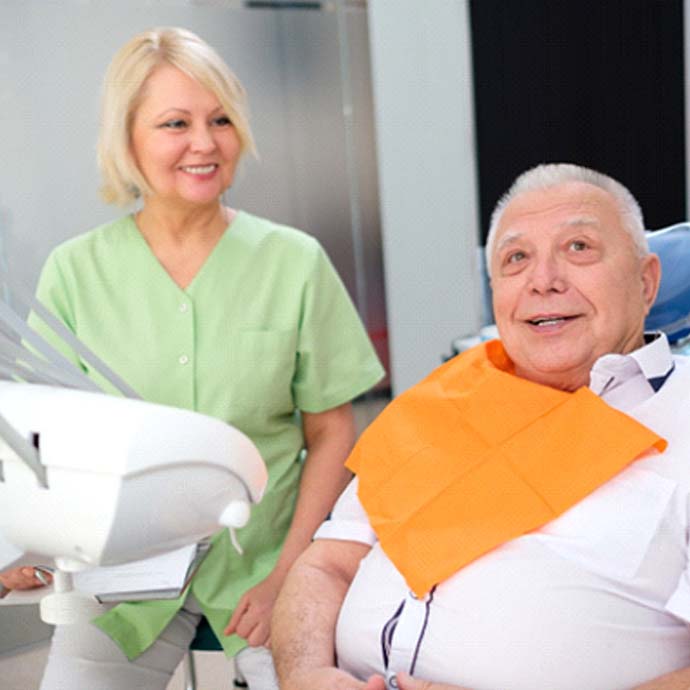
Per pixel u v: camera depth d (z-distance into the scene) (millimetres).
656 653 1257
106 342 1874
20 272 2969
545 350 1389
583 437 1322
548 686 1268
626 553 1259
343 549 1552
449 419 1441
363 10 3516
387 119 3609
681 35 2967
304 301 1903
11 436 963
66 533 997
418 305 3789
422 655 1345
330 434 1958
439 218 3682
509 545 1327
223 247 1888
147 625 1736
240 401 1862
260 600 1758
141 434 959
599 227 1371
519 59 3311
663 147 3064
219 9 3225
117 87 1781
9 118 2895
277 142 3426
